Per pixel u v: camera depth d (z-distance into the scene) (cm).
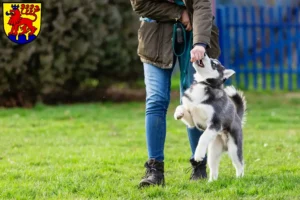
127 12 1828
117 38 1784
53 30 1698
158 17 733
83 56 1744
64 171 881
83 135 1293
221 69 752
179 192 716
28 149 1115
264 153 1047
